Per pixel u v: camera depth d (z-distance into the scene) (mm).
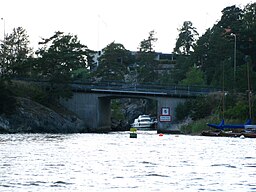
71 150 66375
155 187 36656
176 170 45656
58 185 37125
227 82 140375
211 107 133625
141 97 143625
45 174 42219
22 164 48812
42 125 132125
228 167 48156
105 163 50750
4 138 94812
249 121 116438
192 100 137625
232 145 80125
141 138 103250
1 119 123625
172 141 91562
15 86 141500
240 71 139125
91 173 43219
